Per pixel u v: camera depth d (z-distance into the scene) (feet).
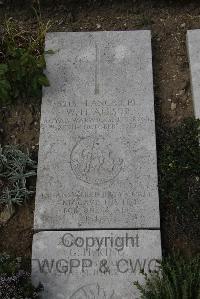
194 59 5.99
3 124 5.91
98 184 5.32
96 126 5.62
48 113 5.72
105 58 6.03
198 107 5.70
